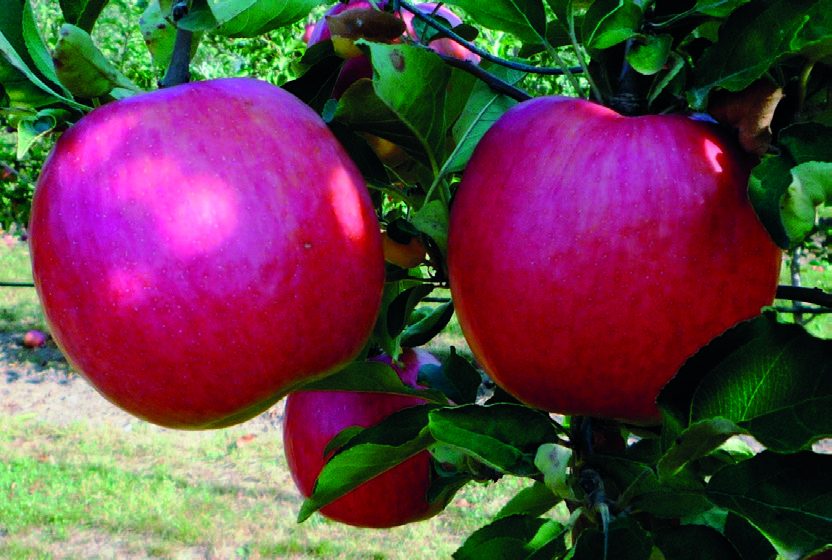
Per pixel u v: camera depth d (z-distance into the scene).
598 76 0.87
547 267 0.76
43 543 4.66
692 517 1.02
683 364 0.68
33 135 0.83
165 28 0.97
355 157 1.05
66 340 0.82
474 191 0.84
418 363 1.34
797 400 0.65
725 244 0.74
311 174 0.81
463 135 1.04
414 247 1.05
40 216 0.81
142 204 0.76
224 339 0.78
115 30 6.56
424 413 0.95
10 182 5.47
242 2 0.96
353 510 1.27
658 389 0.77
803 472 0.69
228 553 4.59
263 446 6.27
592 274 0.74
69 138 0.81
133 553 4.58
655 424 0.85
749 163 0.76
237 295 0.77
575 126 0.79
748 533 0.81
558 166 0.77
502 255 0.79
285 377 0.83
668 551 0.74
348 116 0.96
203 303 0.76
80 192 0.78
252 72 5.73
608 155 0.76
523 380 0.83
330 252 0.81
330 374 0.91
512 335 0.80
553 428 0.85
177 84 0.88
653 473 0.79
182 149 0.77
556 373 0.80
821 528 0.65
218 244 0.76
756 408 0.67
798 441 0.64
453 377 1.17
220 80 0.84
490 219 0.81
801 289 1.10
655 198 0.74
